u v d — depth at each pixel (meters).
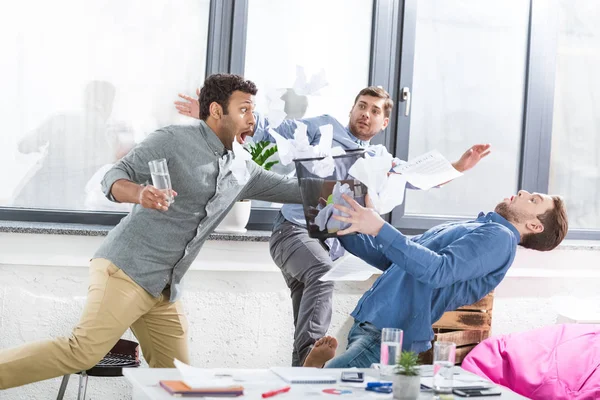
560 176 4.25
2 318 3.32
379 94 3.57
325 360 2.66
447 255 2.50
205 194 2.77
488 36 4.09
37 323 3.35
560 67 4.21
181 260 2.81
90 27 3.59
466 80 4.08
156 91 3.69
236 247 3.53
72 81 3.58
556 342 3.34
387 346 2.12
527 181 4.16
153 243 2.75
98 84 3.62
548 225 2.77
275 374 2.21
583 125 4.26
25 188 3.56
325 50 3.88
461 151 4.10
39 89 3.55
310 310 3.29
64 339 2.64
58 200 3.60
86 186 3.62
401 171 2.57
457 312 3.54
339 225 2.49
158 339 2.90
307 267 3.32
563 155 4.25
